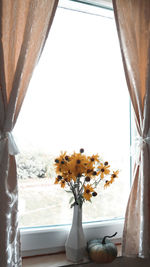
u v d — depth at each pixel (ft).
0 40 3.70
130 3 4.77
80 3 4.99
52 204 4.84
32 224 4.69
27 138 4.74
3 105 3.71
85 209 5.08
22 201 4.65
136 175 4.83
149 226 4.59
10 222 3.68
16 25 3.86
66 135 5.00
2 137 3.69
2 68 3.68
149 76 4.72
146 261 4.95
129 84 4.76
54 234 4.69
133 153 5.01
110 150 5.33
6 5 3.83
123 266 4.78
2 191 3.57
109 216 5.28
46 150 4.84
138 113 4.79
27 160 4.71
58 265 4.27
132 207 4.78
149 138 4.73
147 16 4.87
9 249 3.61
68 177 4.19
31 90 4.81
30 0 3.89
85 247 4.49
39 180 4.77
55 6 4.18
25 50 3.79
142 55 4.84
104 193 5.25
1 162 3.61
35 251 4.60
